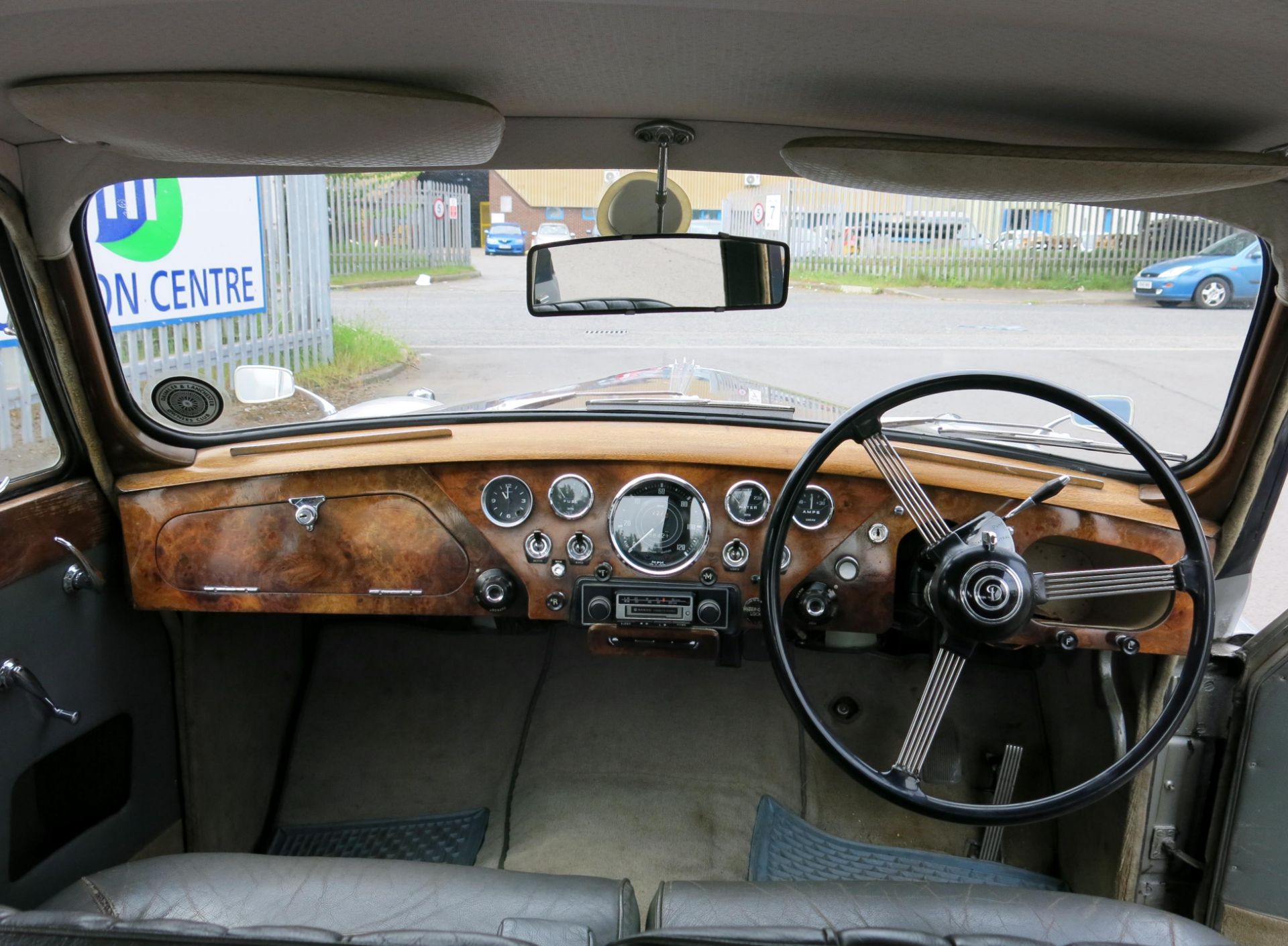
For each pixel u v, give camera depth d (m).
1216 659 2.02
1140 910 1.42
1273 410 1.90
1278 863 1.89
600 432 2.21
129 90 1.44
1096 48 1.33
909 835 2.52
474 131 1.66
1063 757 2.47
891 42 1.37
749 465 2.09
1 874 1.75
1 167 1.75
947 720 2.69
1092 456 2.17
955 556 1.68
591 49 1.44
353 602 2.21
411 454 2.13
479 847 2.47
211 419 2.12
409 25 1.32
